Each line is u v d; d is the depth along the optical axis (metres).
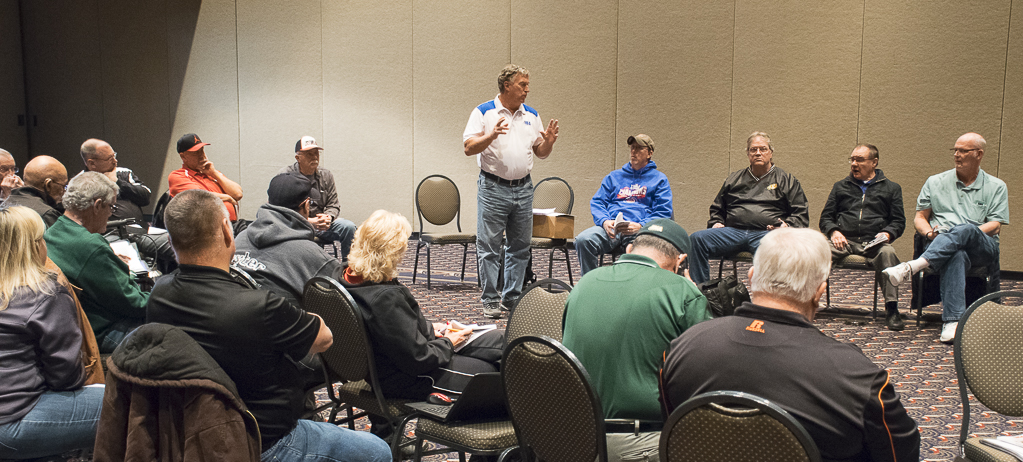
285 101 9.12
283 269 2.81
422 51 8.38
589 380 1.64
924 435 2.94
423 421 2.24
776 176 5.16
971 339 2.17
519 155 4.79
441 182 6.10
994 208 4.59
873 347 4.23
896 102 6.50
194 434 1.52
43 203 3.48
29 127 10.81
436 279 6.16
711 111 7.20
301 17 8.91
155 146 10.02
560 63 7.77
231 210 4.34
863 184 5.02
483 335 2.62
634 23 7.41
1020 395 2.12
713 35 7.12
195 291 1.74
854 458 1.48
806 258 1.56
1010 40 6.07
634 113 7.51
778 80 6.91
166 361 1.51
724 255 5.17
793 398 1.44
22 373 2.02
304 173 5.59
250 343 1.73
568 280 6.05
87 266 2.57
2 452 1.98
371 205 8.82
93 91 10.33
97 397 2.13
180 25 9.64
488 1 8.01
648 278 2.04
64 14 10.38
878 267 4.73
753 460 1.36
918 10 6.34
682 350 1.61
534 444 1.86
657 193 5.26
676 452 1.47
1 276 2.03
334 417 2.66
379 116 8.66
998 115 6.18
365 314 2.24
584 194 7.81
